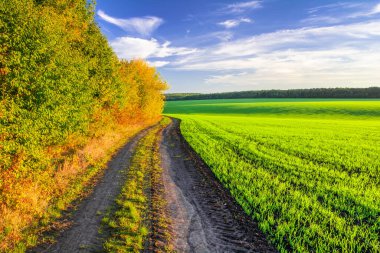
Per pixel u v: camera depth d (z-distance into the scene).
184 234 9.91
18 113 9.96
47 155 13.26
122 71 35.19
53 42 12.00
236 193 14.34
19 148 9.84
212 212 12.02
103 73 24.95
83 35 22.66
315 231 10.41
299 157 25.48
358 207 12.91
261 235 10.13
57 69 12.43
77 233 9.54
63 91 13.43
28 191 11.00
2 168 9.65
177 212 11.79
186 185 15.70
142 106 47.22
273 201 13.46
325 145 33.16
